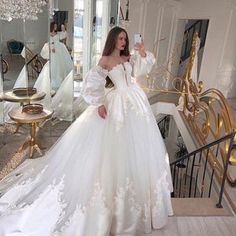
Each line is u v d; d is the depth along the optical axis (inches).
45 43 135.8
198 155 168.4
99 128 75.1
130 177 73.0
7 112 133.0
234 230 90.6
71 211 69.6
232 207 100.2
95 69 74.0
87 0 163.0
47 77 142.9
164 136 318.0
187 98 220.1
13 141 133.6
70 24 148.5
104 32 179.9
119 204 72.1
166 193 84.6
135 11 224.4
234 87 285.0
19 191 83.7
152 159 79.0
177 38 304.2
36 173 87.7
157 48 273.9
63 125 155.4
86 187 70.6
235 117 203.2
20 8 115.9
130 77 82.1
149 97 275.3
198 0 276.5
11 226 74.0
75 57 168.2
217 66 275.1
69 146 78.6
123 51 80.8
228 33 263.6
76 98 164.9
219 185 117.8
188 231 88.1
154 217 81.7
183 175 232.5
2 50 124.4
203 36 294.2
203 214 97.3
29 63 134.3
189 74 242.5
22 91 136.6
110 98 78.3
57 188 74.0
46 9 130.3
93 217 69.4
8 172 112.8
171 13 285.0
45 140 142.1
